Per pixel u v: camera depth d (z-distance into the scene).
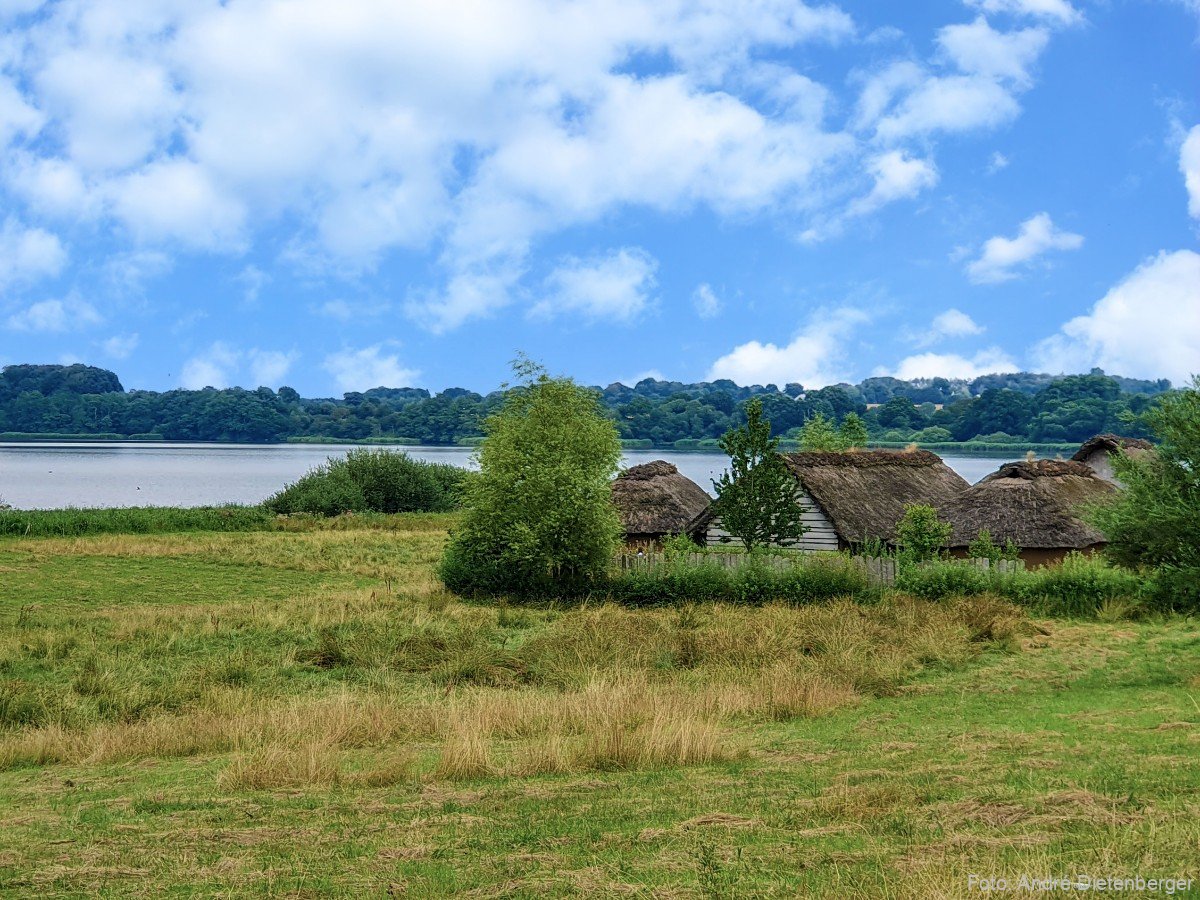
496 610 28.03
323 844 8.73
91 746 14.05
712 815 8.90
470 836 8.80
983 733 12.84
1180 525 21.42
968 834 7.77
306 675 19.62
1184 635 20.83
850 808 8.90
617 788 10.52
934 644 19.92
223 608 27.58
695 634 21.16
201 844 8.89
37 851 8.92
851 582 27.38
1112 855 6.82
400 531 55.22
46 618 26.55
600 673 18.45
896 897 6.24
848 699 16.08
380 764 12.05
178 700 17.09
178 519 53.56
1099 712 14.19
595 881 7.25
